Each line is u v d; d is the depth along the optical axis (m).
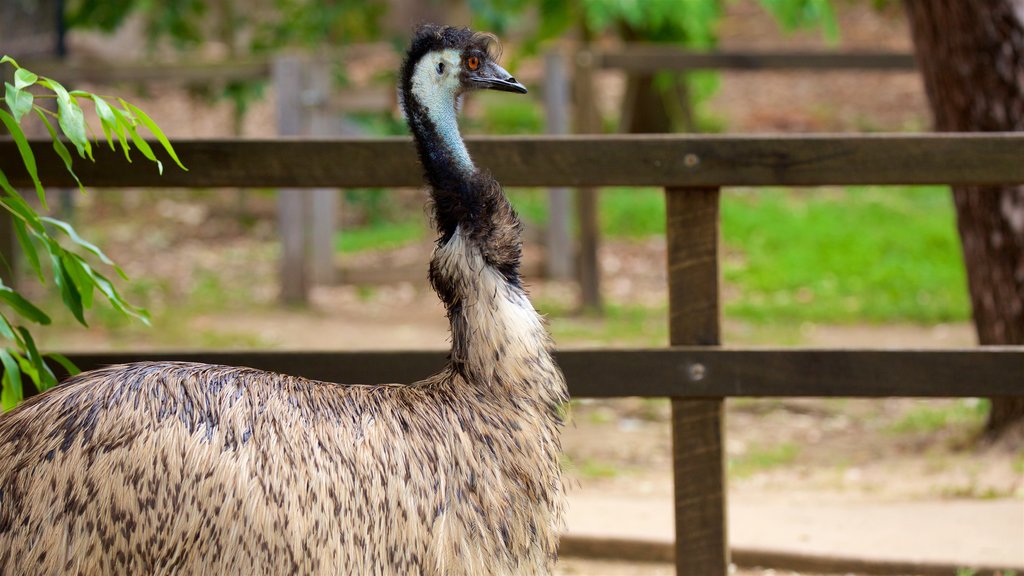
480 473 4.65
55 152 6.54
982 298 10.58
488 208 4.99
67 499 4.06
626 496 9.59
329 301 17.59
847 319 15.98
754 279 18.05
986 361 6.38
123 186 6.59
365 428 4.50
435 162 5.08
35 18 17.47
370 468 4.41
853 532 8.30
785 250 19.45
